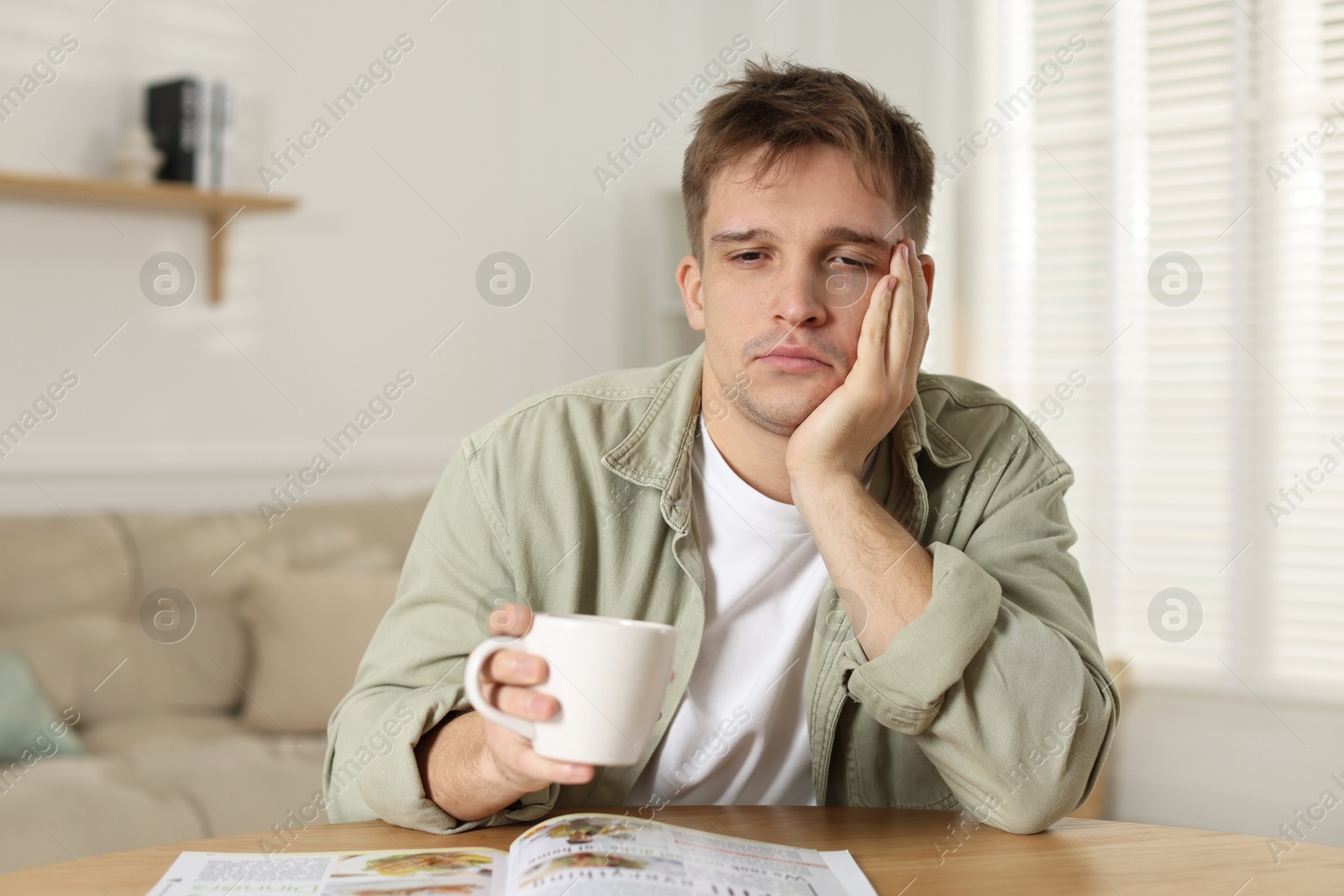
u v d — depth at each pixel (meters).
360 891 0.58
